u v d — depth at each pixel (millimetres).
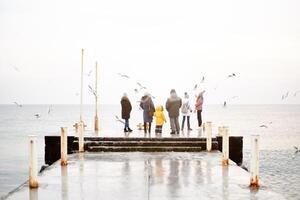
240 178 11117
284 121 130250
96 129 25500
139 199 8773
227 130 13500
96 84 26125
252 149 10031
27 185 10242
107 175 11625
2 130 81562
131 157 15703
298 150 45125
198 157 15664
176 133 21688
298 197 21672
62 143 13609
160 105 21922
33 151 9930
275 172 30688
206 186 10070
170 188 9859
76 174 11789
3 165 32844
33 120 134250
